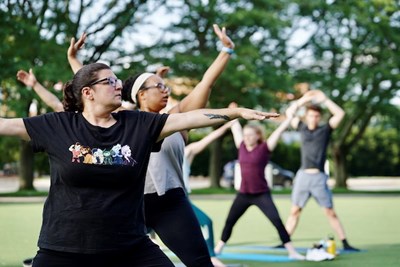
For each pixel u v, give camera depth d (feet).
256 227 39.65
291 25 81.92
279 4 82.23
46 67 63.46
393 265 23.63
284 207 57.88
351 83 86.99
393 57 88.89
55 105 19.40
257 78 77.10
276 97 83.76
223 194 77.97
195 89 16.46
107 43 73.97
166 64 75.31
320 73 89.04
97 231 11.37
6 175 165.37
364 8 86.53
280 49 87.66
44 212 11.67
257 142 25.96
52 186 11.62
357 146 152.05
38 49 66.44
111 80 11.89
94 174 11.39
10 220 42.34
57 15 70.64
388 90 91.71
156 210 15.62
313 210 54.08
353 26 90.48
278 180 111.04
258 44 85.97
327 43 90.58
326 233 36.40
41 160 124.57
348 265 23.77
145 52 75.77
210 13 77.77
